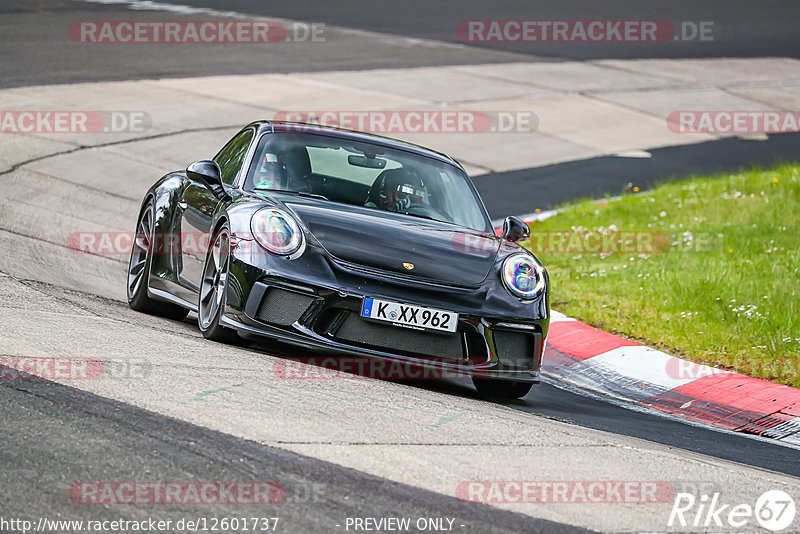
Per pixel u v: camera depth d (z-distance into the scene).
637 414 23.42
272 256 20.62
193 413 15.58
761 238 42.50
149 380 17.11
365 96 68.19
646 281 35.78
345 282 20.38
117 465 13.24
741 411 24.36
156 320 25.11
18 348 18.20
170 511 12.00
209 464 13.57
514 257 22.50
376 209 23.72
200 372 18.14
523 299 21.70
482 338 21.00
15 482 12.41
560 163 59.59
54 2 92.62
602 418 22.14
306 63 76.75
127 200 42.47
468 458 15.34
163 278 25.64
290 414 16.20
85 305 24.52
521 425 18.19
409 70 77.81
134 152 49.88
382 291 20.41
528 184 54.41
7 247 31.22
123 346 19.53
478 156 58.78
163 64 71.06
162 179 27.91
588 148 63.62
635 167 60.19
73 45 73.94
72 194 41.72
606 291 35.09
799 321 30.52
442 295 20.80
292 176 24.05
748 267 37.25
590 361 28.05
